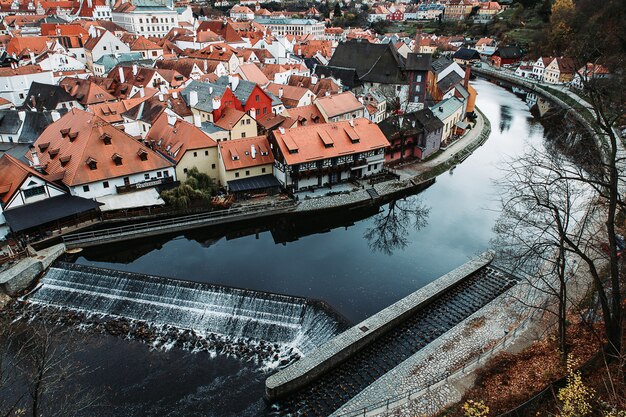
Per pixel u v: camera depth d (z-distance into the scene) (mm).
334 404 38312
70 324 48875
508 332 42344
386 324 44781
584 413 27125
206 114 86688
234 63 141125
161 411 39188
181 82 116375
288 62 153875
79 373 42781
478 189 83688
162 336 47125
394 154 91125
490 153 102500
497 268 55375
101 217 64000
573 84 146500
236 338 46812
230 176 72438
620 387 29438
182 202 66875
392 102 121062
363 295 52719
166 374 42719
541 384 34000
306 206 71500
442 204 77812
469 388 35875
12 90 116625
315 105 94500
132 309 50312
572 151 70688
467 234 67688
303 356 44438
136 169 68125
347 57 137875
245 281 55031
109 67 140875
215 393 40719
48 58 131625
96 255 61375
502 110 141500
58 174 64438
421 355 40781
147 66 130875
